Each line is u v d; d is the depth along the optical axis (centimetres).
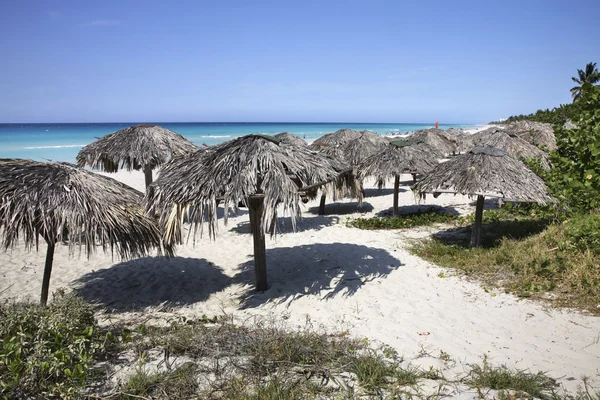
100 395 329
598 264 577
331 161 719
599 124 836
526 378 356
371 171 1147
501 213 1075
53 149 4012
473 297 578
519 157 1149
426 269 707
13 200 518
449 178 787
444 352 431
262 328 469
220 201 612
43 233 548
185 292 683
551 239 696
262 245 662
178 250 912
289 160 620
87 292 686
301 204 1436
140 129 1157
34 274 762
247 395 328
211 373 373
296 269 759
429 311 547
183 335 444
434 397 329
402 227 1050
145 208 619
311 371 373
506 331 475
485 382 356
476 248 770
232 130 10538
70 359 345
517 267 636
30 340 367
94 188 576
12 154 3503
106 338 406
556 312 505
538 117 3212
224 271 784
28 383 316
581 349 420
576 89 5625
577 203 840
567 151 958
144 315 588
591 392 337
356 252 823
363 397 333
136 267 802
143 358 390
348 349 426
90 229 537
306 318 552
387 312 554
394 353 423
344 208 1360
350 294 627
